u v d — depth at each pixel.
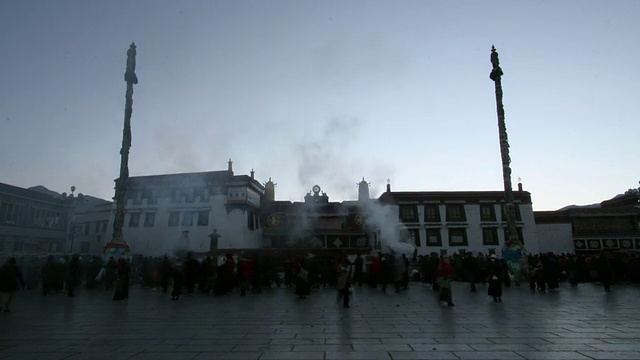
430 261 22.19
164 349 7.93
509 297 17.64
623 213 46.09
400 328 10.03
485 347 7.84
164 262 21.73
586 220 46.09
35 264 23.03
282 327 10.32
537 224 45.91
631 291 19.72
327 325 10.58
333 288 22.86
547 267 20.64
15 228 43.91
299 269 18.00
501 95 30.83
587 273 26.98
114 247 26.88
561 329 9.69
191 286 20.22
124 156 29.23
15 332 9.86
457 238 43.78
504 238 43.75
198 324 10.88
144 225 45.44
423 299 17.09
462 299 16.83
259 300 17.05
